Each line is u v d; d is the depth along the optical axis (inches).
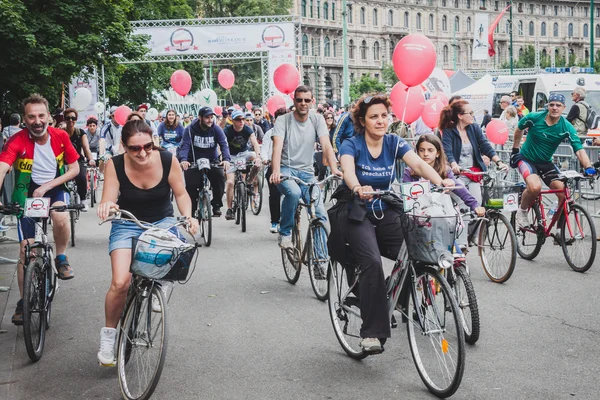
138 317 193.2
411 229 187.0
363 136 210.8
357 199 206.4
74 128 480.7
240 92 2790.4
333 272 230.4
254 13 2637.8
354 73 3848.4
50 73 775.7
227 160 441.1
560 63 3221.0
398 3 3991.1
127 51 912.9
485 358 218.5
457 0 4215.1
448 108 328.2
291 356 226.2
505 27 4404.5
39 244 236.7
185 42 1157.1
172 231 204.4
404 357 222.5
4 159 249.9
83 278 350.3
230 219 507.5
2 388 204.7
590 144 645.3
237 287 322.7
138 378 191.0
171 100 1823.3
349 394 193.2
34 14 794.8
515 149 358.6
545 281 319.3
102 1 864.3
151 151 199.2
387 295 203.9
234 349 234.7
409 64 285.7
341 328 229.5
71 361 227.0
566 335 239.9
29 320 221.9
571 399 185.0
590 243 330.0
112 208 188.5
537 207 356.2
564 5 4576.8
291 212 316.2
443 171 261.0
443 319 187.0
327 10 3730.3
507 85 1071.0
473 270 346.6
